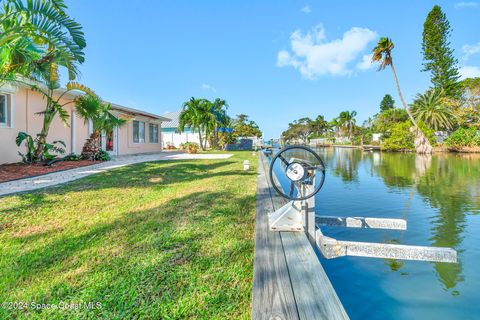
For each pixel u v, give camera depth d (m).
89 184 4.96
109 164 8.57
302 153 9.75
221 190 4.54
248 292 1.53
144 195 4.12
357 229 3.53
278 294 1.34
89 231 2.54
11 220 2.84
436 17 26.80
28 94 8.09
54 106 7.52
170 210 3.29
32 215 3.03
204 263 1.88
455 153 20.81
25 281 1.65
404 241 3.12
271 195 3.99
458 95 27.61
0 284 1.61
